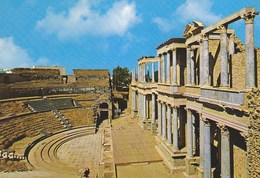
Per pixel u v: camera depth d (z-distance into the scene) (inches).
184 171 1033.5
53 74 3051.2
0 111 1771.7
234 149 733.9
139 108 2162.9
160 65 1373.0
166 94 1194.6
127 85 3902.6
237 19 647.1
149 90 1929.1
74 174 1024.9
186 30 995.3
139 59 2224.4
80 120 2209.6
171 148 1096.8
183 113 1162.6
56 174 986.7
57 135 1836.9
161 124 1371.8
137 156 1248.8
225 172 676.7
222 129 682.8
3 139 1414.9
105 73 3430.1
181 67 1164.5
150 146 1427.2
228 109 643.5
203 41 819.4
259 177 505.4
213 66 933.2
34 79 2790.4
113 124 2260.1
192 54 1024.9
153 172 1066.1
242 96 583.8
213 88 727.7
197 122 1067.9
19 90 2297.0
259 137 503.8
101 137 1924.2
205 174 794.8
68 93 2807.6
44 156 1362.0
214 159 963.3
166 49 1202.6
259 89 509.4
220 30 711.7
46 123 1945.1
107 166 1147.9
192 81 1013.2
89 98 2682.1
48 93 2640.3
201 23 855.1
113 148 1390.3
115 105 2741.1
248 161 544.7
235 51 876.6
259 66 639.8
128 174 1048.2
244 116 576.7
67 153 1514.5
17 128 1646.2
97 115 2388.0
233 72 740.0
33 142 1545.3
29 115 1923.0
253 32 591.5
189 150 992.2
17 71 2659.9
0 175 918.4
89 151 1555.1
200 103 856.9
